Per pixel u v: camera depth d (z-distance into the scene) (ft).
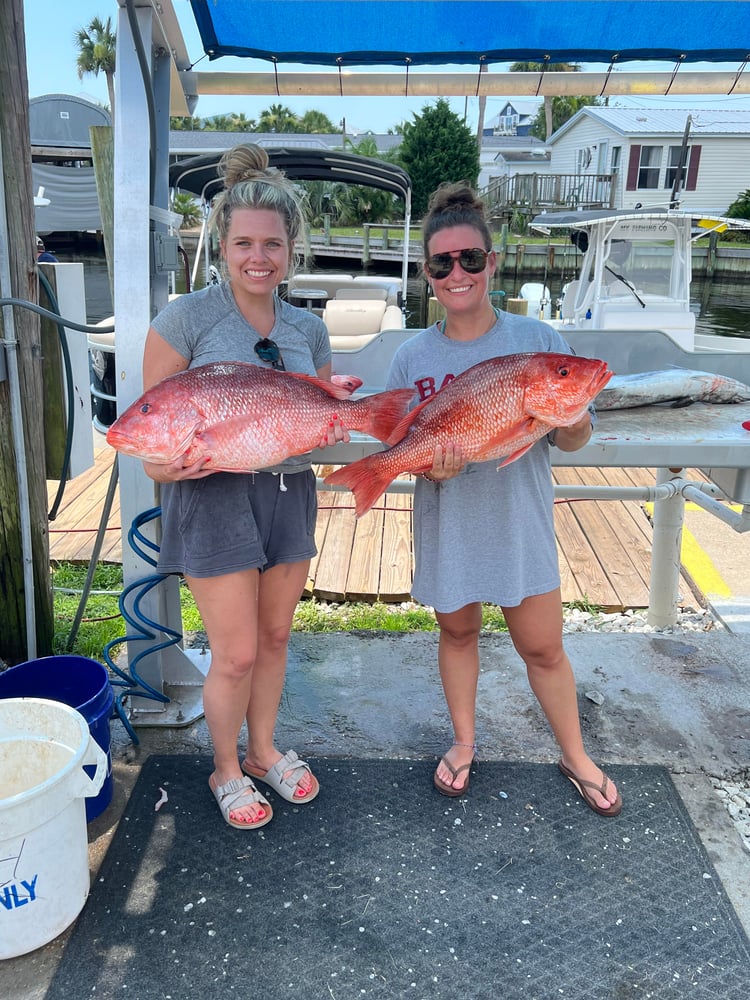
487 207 7.23
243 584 7.05
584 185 87.76
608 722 9.53
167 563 7.35
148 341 6.98
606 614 12.86
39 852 6.10
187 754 8.83
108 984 6.08
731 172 86.69
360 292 34.78
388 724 9.52
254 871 7.17
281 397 6.48
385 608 13.06
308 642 11.50
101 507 16.71
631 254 28.86
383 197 106.22
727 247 92.27
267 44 10.93
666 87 12.11
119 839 7.54
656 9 10.05
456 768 8.17
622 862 7.30
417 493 7.65
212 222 6.93
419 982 6.09
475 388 6.46
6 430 9.39
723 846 7.54
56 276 9.98
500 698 10.00
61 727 7.06
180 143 102.53
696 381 10.29
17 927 6.17
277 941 6.45
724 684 10.36
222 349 6.89
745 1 9.79
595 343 11.87
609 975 6.15
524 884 7.04
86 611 12.55
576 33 10.84
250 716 8.09
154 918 6.67
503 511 7.17
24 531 9.18
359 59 11.48
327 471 19.24
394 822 7.80
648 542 15.29
